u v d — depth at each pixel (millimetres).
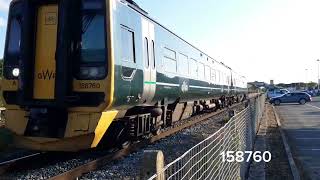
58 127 10031
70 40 10055
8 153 11688
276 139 18219
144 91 12234
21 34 10328
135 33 11672
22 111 10359
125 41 10898
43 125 10008
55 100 9898
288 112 37719
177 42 16859
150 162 3771
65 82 9883
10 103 10609
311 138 19062
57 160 10602
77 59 10133
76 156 11023
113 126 11070
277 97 56000
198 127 19125
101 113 9828
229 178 7387
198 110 22469
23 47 10234
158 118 14289
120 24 10609
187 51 18781
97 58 9992
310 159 14000
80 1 10281
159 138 14547
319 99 72875
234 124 8578
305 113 36156
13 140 10539
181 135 15906
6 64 10859
